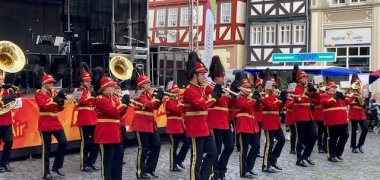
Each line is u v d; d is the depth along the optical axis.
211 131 7.38
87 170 9.08
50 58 17.00
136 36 17.81
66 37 16.94
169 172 9.15
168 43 30.59
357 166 9.91
